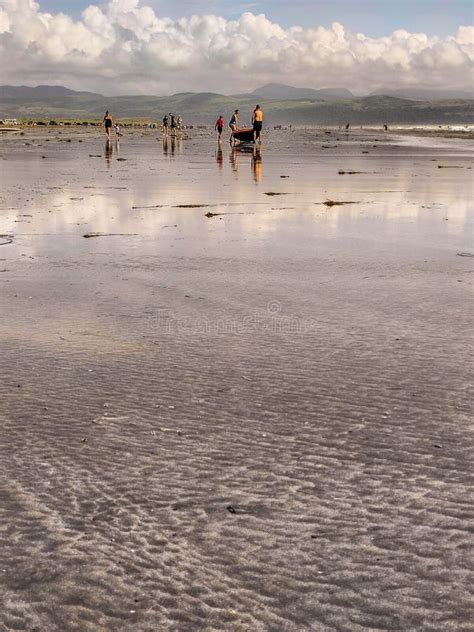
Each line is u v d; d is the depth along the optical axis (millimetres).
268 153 36375
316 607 2322
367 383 4383
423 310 6137
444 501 2980
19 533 2742
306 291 6867
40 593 2398
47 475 3207
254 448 3490
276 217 12172
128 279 7371
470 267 8008
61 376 4488
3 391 4234
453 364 4730
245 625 2240
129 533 2746
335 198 15016
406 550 2629
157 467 3285
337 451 3461
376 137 68750
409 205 13875
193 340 5258
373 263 8242
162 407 4008
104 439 3584
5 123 112188
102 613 2299
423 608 2312
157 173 22000
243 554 2609
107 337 5320
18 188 16891
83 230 10648
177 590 2410
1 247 9211
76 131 81188
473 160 29609
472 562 2555
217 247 9273
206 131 105812
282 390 4273
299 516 2863
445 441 3568
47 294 6699
